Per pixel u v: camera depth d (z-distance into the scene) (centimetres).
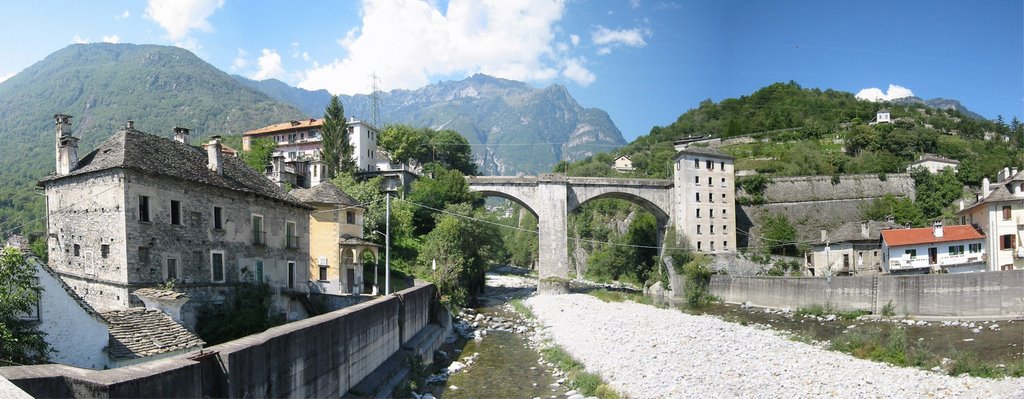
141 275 3025
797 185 10919
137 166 3020
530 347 4578
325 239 5084
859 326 5325
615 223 13212
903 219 10256
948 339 4369
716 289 8012
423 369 3522
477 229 7756
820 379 3094
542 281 8944
